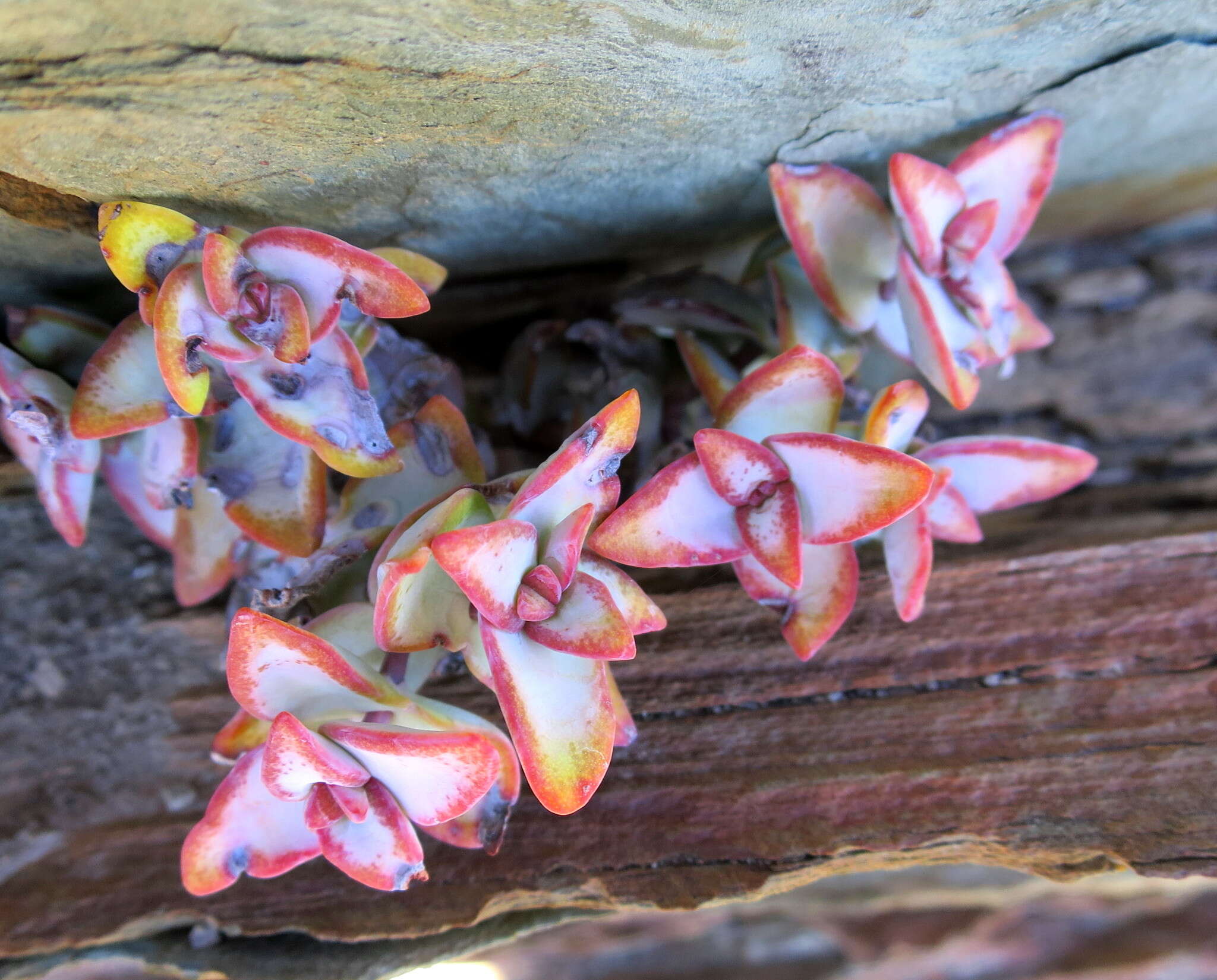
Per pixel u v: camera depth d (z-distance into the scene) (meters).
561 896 0.23
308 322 0.18
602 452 0.18
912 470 0.18
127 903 0.24
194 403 0.18
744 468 0.19
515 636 0.18
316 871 0.23
